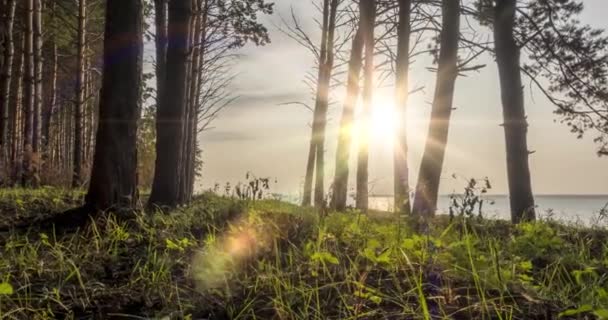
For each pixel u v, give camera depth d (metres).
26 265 3.77
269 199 7.44
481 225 5.73
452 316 2.57
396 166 10.64
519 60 10.36
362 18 12.78
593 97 12.68
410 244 3.26
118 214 6.01
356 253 3.83
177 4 8.75
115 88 6.46
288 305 2.75
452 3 9.70
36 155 14.82
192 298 3.07
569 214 7.35
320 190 15.67
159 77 11.51
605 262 3.74
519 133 10.03
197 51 16.02
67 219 6.05
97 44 24.69
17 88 19.55
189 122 13.82
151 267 3.82
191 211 7.07
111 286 3.43
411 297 2.89
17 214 6.78
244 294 3.10
